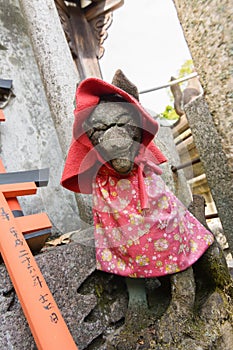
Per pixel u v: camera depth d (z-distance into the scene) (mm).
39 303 790
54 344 739
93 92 905
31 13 1769
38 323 759
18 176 1114
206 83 574
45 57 1715
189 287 954
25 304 781
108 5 2922
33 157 1651
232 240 1562
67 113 1597
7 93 1667
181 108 2086
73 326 978
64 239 1302
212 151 1571
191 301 942
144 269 931
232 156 556
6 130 1613
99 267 1018
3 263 929
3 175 1083
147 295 1121
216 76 549
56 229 1468
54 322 774
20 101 1724
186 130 1893
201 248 1034
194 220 1099
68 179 1021
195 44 582
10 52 1804
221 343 933
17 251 865
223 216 1583
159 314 998
